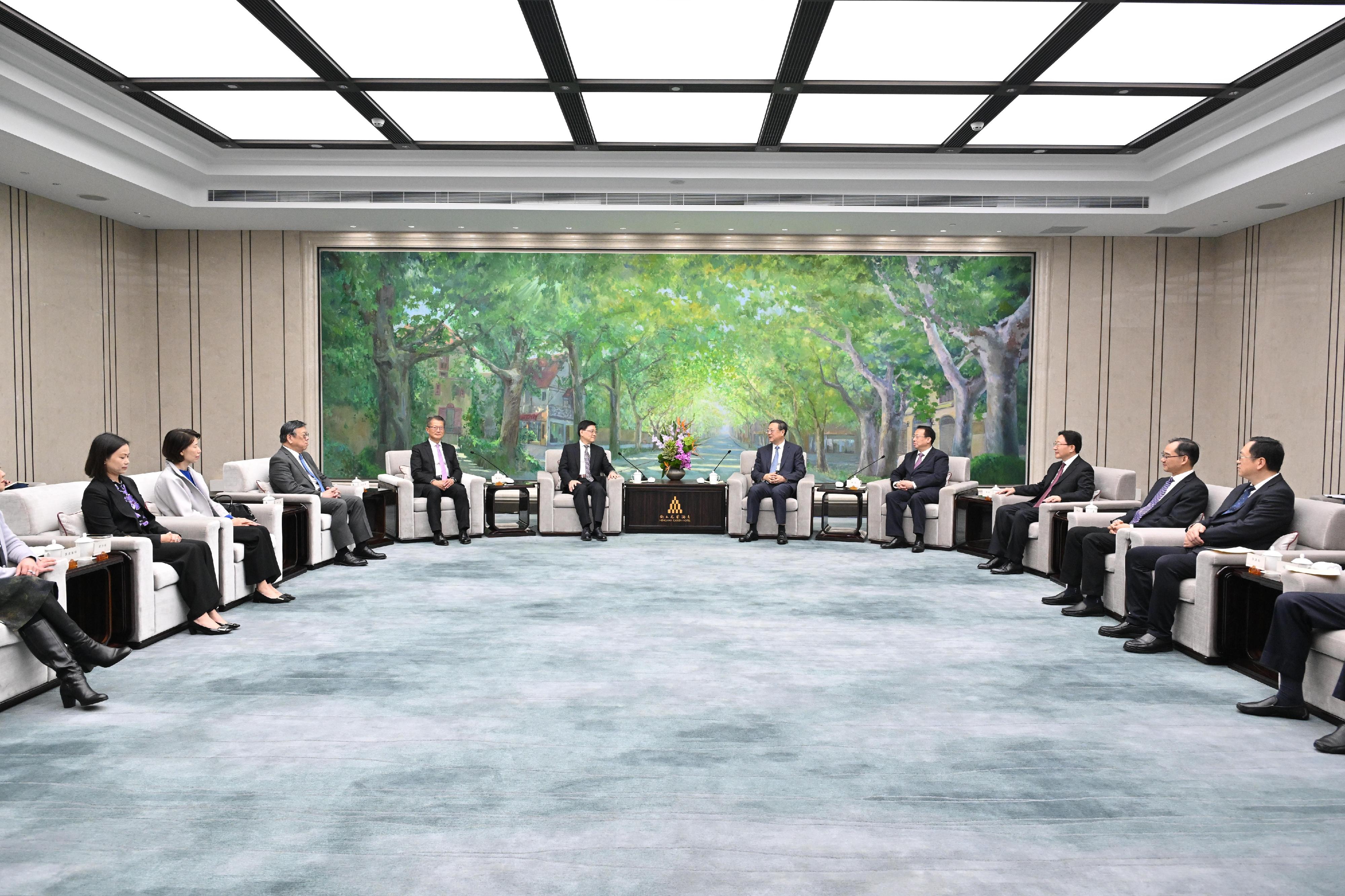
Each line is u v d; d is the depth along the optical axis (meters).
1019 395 10.28
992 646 4.63
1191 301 10.12
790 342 10.36
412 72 6.22
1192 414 10.18
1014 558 6.82
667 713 3.52
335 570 6.87
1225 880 2.25
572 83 6.40
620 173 8.46
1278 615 3.53
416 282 10.30
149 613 4.49
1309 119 6.59
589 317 10.36
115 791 2.74
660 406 10.45
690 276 10.34
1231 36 5.52
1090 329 10.16
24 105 6.50
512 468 10.45
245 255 10.13
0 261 7.88
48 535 4.56
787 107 6.84
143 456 10.09
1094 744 3.21
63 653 3.54
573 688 3.83
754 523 8.62
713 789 2.79
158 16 5.35
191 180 8.57
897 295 10.28
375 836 2.46
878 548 8.20
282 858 2.32
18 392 8.11
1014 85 6.38
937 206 8.77
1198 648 4.35
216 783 2.81
